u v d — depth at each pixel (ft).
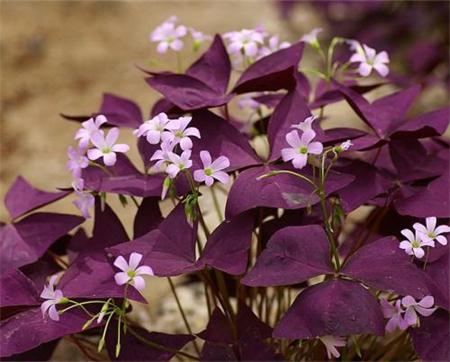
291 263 2.41
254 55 2.86
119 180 2.63
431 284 2.44
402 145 2.71
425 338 2.43
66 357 3.40
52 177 5.00
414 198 2.58
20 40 6.78
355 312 2.34
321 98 2.81
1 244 2.71
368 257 2.43
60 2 7.52
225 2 7.59
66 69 6.37
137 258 2.39
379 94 5.36
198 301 3.65
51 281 2.46
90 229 4.23
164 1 7.71
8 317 2.54
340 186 2.49
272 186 2.47
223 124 2.59
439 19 5.30
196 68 2.73
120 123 2.79
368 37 5.25
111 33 7.00
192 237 2.48
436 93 5.53
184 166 2.43
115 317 2.52
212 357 2.52
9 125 5.61
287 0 6.26
